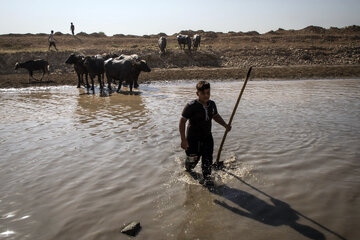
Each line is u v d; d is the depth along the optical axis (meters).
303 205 3.53
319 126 6.86
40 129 6.96
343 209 3.43
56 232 3.09
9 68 20.92
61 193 3.91
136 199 3.73
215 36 43.38
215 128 6.70
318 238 2.91
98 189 4.00
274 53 28.38
